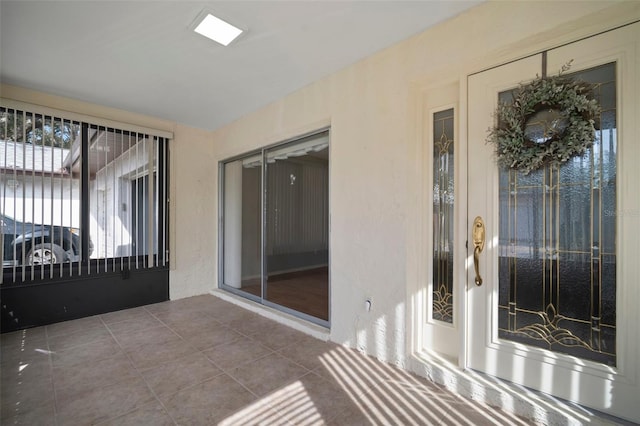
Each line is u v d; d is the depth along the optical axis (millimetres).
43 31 2039
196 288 4180
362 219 2426
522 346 1721
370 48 2287
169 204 3936
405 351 2145
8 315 2855
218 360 2307
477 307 1884
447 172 2129
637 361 1398
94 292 3346
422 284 2209
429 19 1955
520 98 1674
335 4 1799
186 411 1701
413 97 2184
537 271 1689
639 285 1401
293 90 3049
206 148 4312
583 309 1549
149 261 3711
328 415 1666
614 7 1415
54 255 3090
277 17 1912
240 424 1594
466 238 1933
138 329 2938
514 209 1769
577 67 1559
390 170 2246
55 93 3070
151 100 3270
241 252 4016
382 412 1687
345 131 2564
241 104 3406
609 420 1434
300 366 2211
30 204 2949
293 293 3734
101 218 3383
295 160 3623
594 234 1524
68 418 1633
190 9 1838
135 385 1960
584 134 1500
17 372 2119
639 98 1405
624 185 1440
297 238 3717
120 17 1902
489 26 1786
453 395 1838
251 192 3857
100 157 3375
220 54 2361
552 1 1575
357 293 2457
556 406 1550
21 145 2900
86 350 2475
